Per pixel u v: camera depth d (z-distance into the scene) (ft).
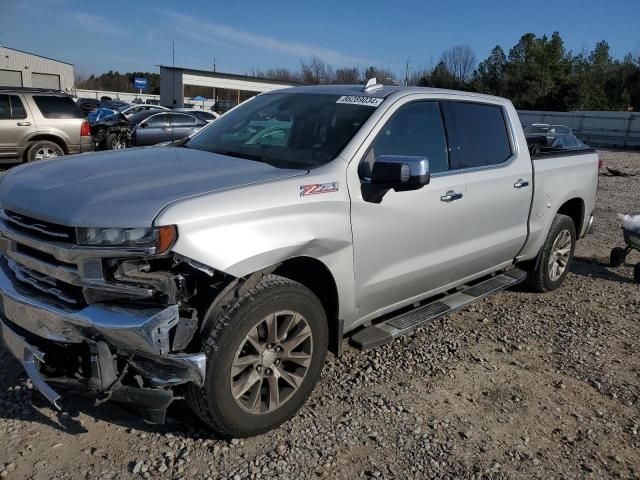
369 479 9.67
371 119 12.28
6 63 170.50
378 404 11.87
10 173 11.43
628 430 11.75
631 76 195.31
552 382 13.48
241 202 9.57
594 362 14.66
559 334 16.30
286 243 10.00
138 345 8.74
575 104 170.91
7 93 39.99
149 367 9.14
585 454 10.84
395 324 13.24
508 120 16.44
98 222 8.75
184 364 8.95
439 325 16.30
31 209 9.50
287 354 10.52
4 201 10.23
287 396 10.73
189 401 9.66
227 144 13.19
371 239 11.78
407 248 12.73
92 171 10.68
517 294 19.56
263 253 9.64
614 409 12.51
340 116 12.63
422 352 14.44
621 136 121.60
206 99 157.07
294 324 10.52
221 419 9.71
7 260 10.76
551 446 11.02
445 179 13.58
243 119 14.17
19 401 11.14
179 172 10.62
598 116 124.36
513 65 213.46
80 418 10.76
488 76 219.00
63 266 9.16
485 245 15.29
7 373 12.11
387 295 12.79
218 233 9.19
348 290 11.58
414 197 12.59
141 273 8.98
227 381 9.60
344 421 11.21
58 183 10.08
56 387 9.70
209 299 9.68
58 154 41.96
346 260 11.35
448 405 12.10
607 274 22.74
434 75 200.75
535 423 11.74
